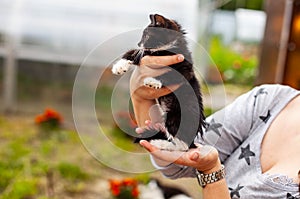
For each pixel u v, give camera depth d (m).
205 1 7.44
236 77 7.41
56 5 7.45
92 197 4.16
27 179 4.37
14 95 7.48
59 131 5.88
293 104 1.38
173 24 1.08
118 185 3.81
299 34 3.13
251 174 1.32
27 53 7.47
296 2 3.15
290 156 1.29
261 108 1.41
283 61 3.21
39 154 5.13
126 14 7.55
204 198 1.20
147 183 4.11
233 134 1.39
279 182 1.24
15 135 5.89
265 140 1.36
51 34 7.51
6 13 7.35
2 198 3.96
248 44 8.20
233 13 8.10
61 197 4.13
